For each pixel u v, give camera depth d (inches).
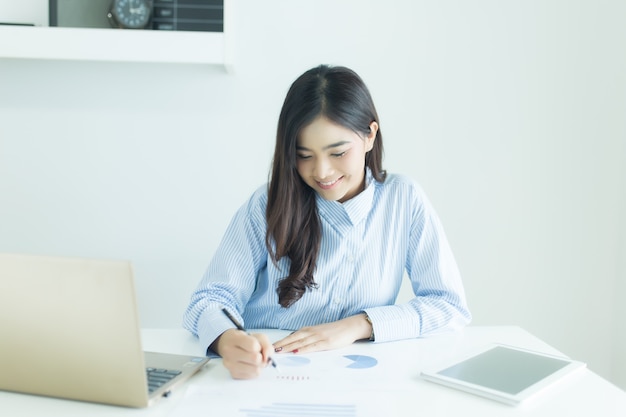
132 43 56.5
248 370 32.2
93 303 26.2
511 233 67.9
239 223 46.5
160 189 65.8
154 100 64.6
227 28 56.8
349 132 40.0
